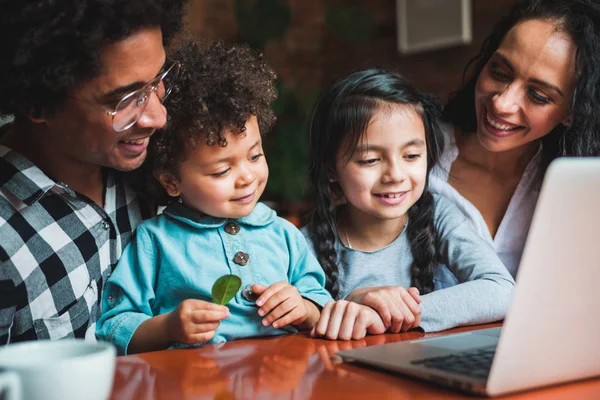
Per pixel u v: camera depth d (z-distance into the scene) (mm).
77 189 1194
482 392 698
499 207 1639
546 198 622
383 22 4523
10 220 1098
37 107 1023
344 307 1110
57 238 1144
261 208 1335
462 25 3975
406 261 1472
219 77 1170
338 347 1008
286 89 4309
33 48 956
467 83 1648
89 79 971
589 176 629
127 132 1026
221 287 1056
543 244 639
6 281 1058
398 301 1136
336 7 4457
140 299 1190
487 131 1504
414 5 4238
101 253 1212
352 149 1382
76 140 1045
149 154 1221
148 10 969
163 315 1093
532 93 1437
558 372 720
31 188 1109
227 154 1169
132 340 1114
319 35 4883
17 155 1121
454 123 1666
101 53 956
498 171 1626
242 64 1250
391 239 1486
